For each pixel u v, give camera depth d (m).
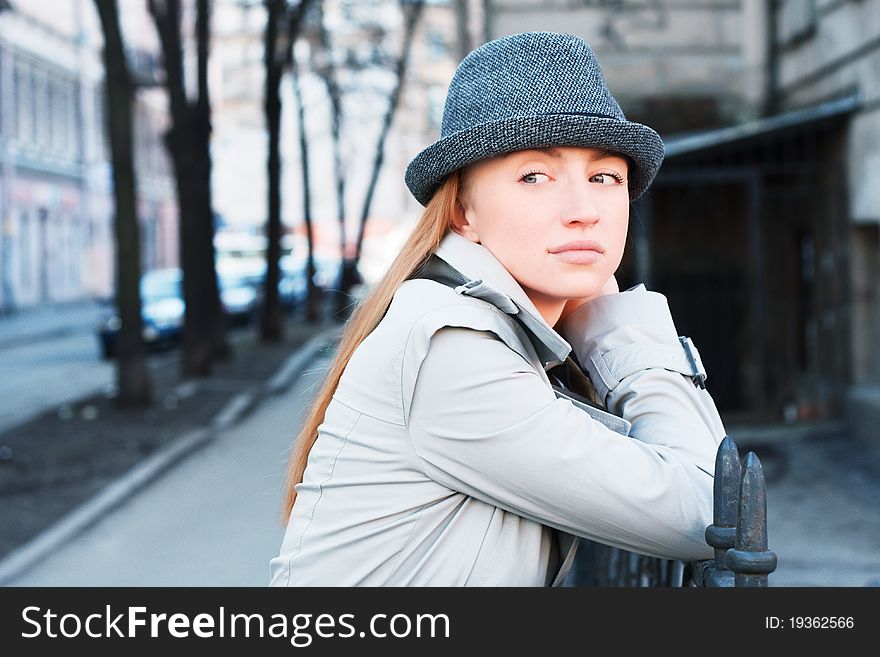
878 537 9.55
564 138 1.99
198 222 24.27
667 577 2.71
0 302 51.72
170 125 22.97
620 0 18.06
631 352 2.21
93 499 12.27
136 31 60.25
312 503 2.11
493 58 2.07
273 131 30.91
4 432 17.08
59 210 59.78
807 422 15.09
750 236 15.26
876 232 14.73
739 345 16.91
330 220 83.12
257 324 41.97
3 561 9.69
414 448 2.01
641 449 1.96
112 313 34.22
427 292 2.05
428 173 2.15
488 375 1.95
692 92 17.88
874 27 13.63
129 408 19.19
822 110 14.78
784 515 10.53
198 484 13.45
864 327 14.95
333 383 2.19
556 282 2.05
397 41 35.12
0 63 51.88
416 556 2.04
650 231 16.83
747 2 17.70
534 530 2.06
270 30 27.91
